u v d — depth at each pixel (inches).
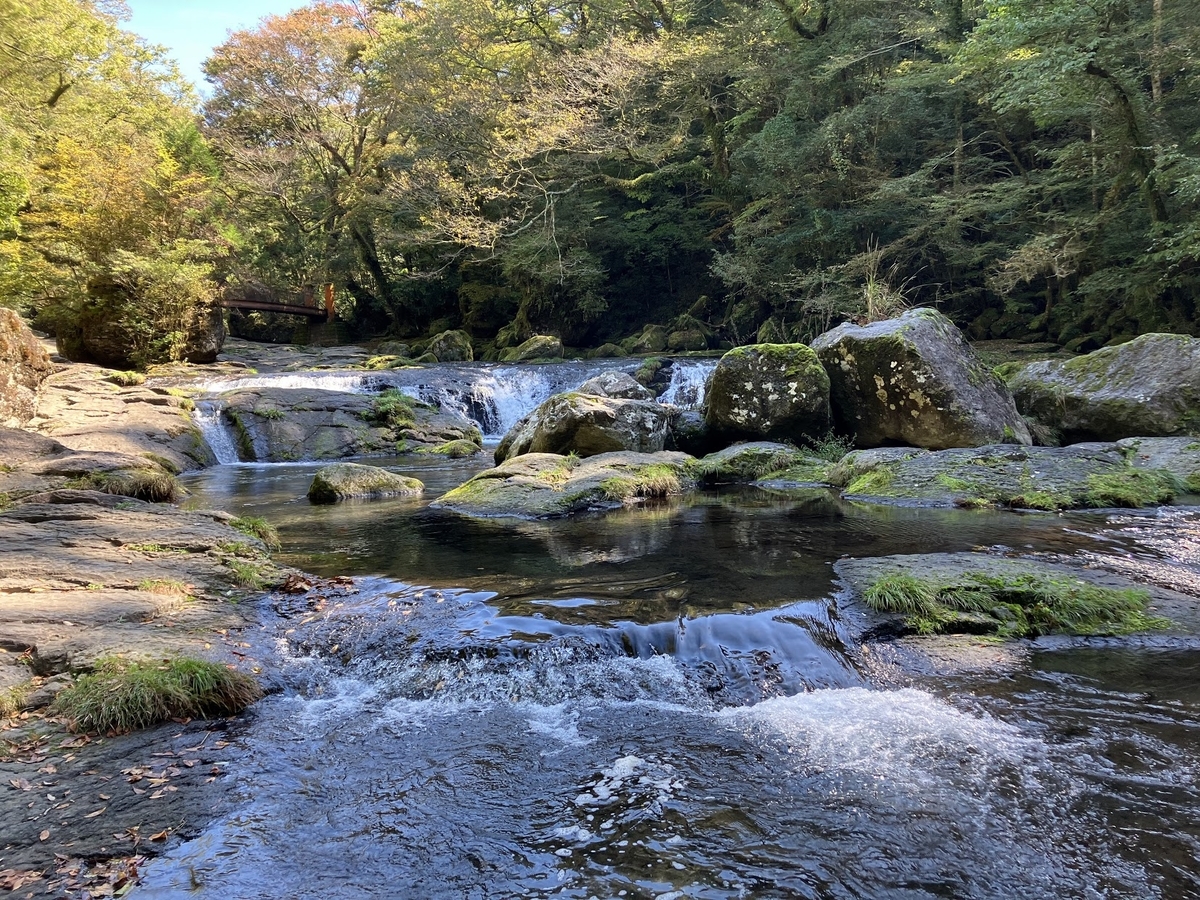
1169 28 702.5
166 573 227.8
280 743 142.1
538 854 107.0
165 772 130.0
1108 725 141.7
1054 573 210.5
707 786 124.6
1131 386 421.4
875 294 568.7
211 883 100.7
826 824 112.6
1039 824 111.2
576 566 234.7
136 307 825.5
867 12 979.9
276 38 1268.5
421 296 1497.3
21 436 414.9
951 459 366.3
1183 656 173.3
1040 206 903.1
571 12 1206.9
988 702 152.9
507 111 1092.5
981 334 987.3
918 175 877.8
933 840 108.0
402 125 1293.1
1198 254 653.9
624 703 157.9
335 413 666.2
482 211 1323.8
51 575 214.5
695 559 239.6
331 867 104.4
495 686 163.5
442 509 355.6
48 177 948.6
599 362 986.1
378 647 179.3
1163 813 113.2
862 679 165.8
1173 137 714.8
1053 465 347.6
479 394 809.5
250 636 188.4
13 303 876.0
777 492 382.6
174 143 1332.4
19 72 1016.9
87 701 145.9
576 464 401.1
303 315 1465.3
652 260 1358.3
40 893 97.7
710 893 97.7
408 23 1291.8
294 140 1398.9
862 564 226.2
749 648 172.9
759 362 454.9
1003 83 797.2
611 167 1298.0
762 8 1034.1
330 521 333.1
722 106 1133.7
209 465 576.7
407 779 128.6
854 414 447.2
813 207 983.0
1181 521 286.0
